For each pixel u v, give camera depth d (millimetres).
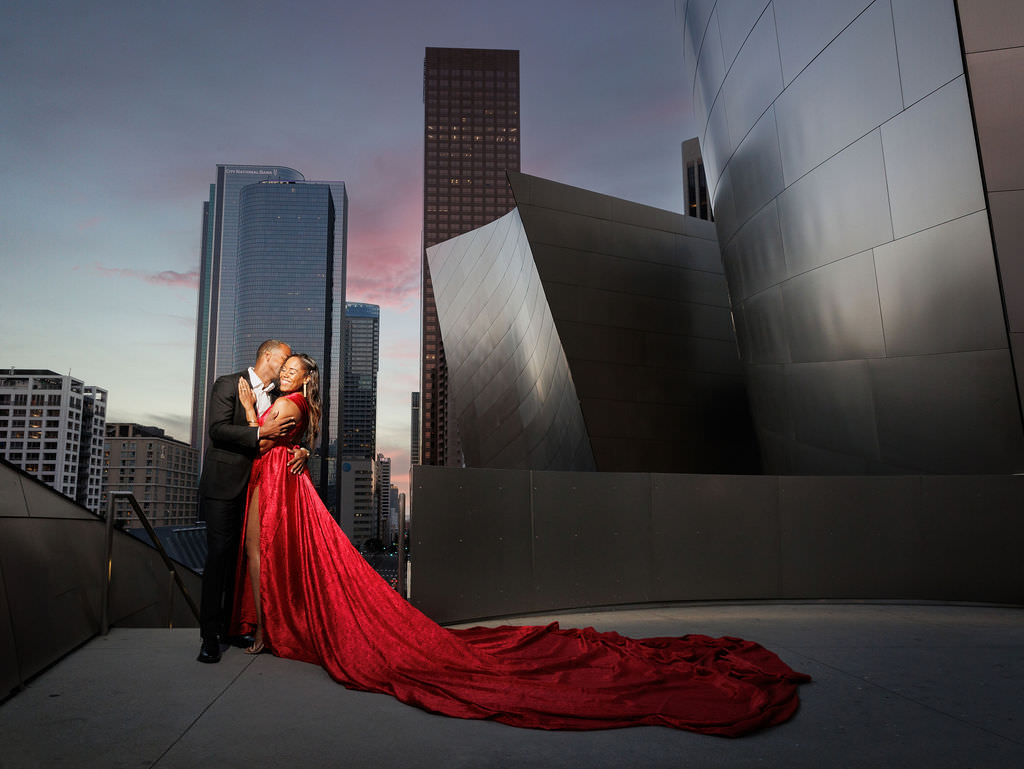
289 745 3053
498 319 25953
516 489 7316
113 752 2900
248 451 4727
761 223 12203
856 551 8703
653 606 7977
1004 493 8586
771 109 11531
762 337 12688
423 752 3020
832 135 10258
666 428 20766
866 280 9930
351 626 4309
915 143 8969
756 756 3076
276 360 4918
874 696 4090
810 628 6594
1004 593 8469
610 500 7910
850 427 10547
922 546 8742
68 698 3582
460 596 6738
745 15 11992
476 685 3889
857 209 9953
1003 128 8211
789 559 8555
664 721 3461
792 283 11492
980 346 8562
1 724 3174
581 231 21516
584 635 5164
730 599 8312
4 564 3859
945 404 9055
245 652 4645
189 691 3777
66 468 191125
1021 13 8203
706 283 22734
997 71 8219
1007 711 3805
